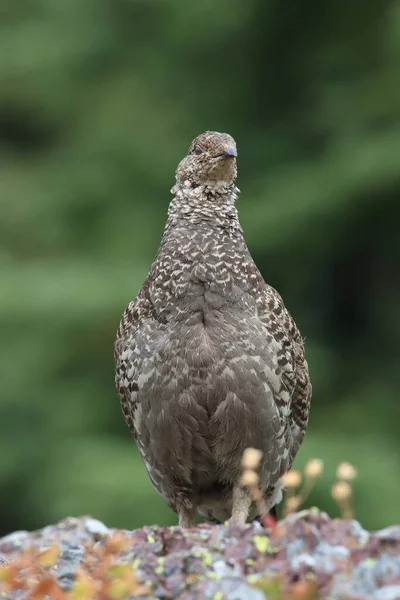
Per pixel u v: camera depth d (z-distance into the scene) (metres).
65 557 7.46
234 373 8.30
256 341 8.40
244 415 8.39
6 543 8.74
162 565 6.64
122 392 8.94
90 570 7.16
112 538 7.40
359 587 5.98
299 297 24.97
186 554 6.65
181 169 9.01
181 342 8.32
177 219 8.88
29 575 7.23
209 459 8.63
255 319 8.48
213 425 8.42
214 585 6.24
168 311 8.43
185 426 8.44
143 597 6.47
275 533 6.60
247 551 6.59
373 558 6.22
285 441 8.88
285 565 6.29
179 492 9.02
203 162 8.87
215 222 8.78
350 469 6.54
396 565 6.08
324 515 6.71
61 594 6.60
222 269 8.51
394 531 6.34
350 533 6.59
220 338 8.31
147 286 8.68
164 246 8.75
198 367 8.29
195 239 8.64
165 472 8.85
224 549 6.70
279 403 8.62
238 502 8.77
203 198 8.90
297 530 6.54
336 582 6.04
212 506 9.22
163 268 8.56
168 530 7.09
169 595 6.44
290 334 8.87
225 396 8.32
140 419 8.65
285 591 6.07
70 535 8.86
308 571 6.16
